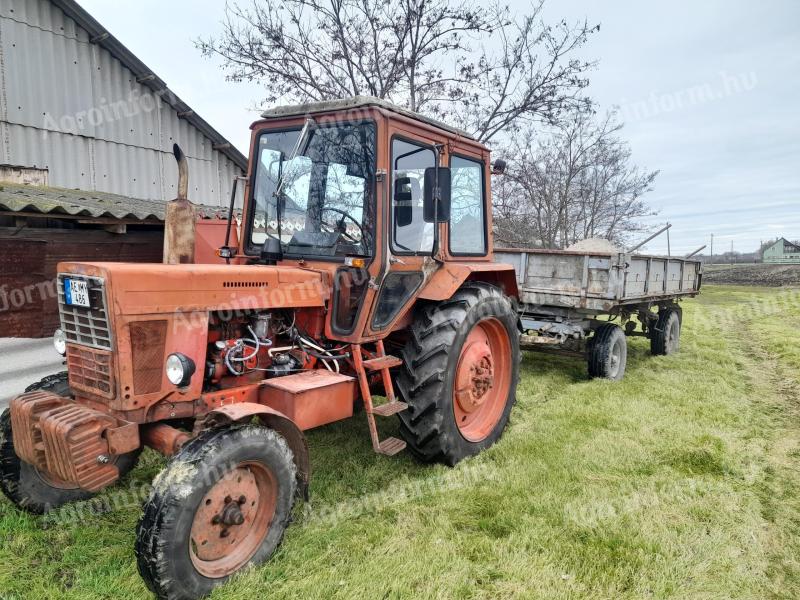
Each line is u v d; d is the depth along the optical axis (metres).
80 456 2.34
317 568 2.57
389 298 3.48
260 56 10.70
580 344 6.34
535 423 4.63
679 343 8.59
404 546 2.76
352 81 10.80
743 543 2.90
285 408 2.89
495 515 3.09
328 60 10.88
